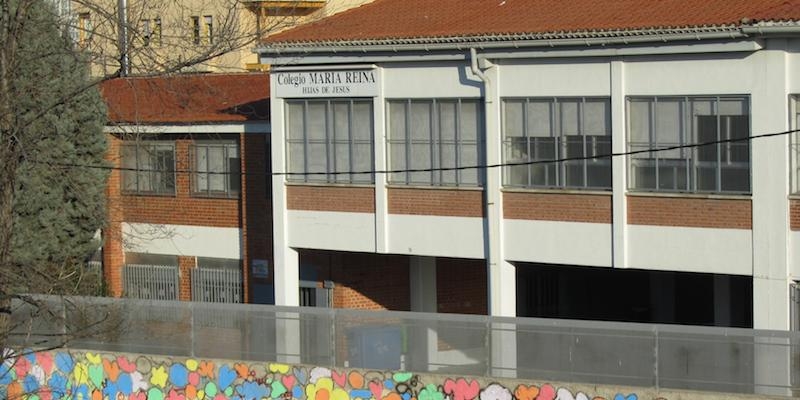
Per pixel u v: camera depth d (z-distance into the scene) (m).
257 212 35.53
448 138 30.52
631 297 39.25
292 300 33.50
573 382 23.17
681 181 27.36
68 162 32.53
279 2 33.56
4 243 23.28
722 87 26.52
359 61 31.34
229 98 37.50
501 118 29.55
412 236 31.30
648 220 27.84
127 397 27.06
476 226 30.31
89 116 33.66
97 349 27.31
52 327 27.31
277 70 32.78
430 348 24.44
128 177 37.94
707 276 37.66
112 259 37.91
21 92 23.67
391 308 35.00
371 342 24.97
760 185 26.22
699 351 22.25
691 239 27.31
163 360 26.62
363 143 31.77
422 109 30.84
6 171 23.33
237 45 27.59
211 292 36.78
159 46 33.69
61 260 34.69
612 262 28.34
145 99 37.59
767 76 25.89
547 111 28.97
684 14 27.34
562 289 38.72
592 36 27.67
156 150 37.53
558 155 28.92
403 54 30.64
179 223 37.25
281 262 33.34
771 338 21.75
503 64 29.44
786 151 25.86
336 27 32.88
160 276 37.72
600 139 28.33
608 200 28.28
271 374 25.72
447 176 30.64
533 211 29.34
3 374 25.06
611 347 22.95
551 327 23.44
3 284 23.47
